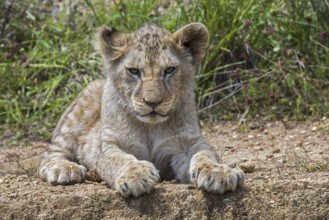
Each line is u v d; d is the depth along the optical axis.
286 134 13.79
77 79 16.16
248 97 15.23
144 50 9.99
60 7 18.41
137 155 10.54
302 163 11.04
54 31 17.33
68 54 16.61
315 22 15.70
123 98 10.30
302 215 9.13
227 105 15.37
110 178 9.87
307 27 15.59
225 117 15.07
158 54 9.96
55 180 10.29
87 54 16.58
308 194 9.29
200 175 9.19
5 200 9.55
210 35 15.60
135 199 9.32
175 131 10.39
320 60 15.27
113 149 10.22
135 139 10.45
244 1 15.93
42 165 11.24
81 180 10.40
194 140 10.40
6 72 16.14
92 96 11.79
